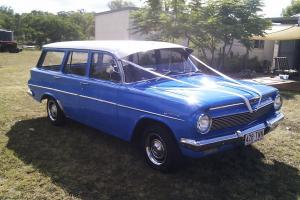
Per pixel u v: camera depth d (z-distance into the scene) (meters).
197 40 14.26
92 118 5.90
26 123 7.31
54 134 6.59
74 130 6.82
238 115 4.61
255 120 4.98
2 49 34.75
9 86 12.44
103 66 5.64
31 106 8.87
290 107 9.27
